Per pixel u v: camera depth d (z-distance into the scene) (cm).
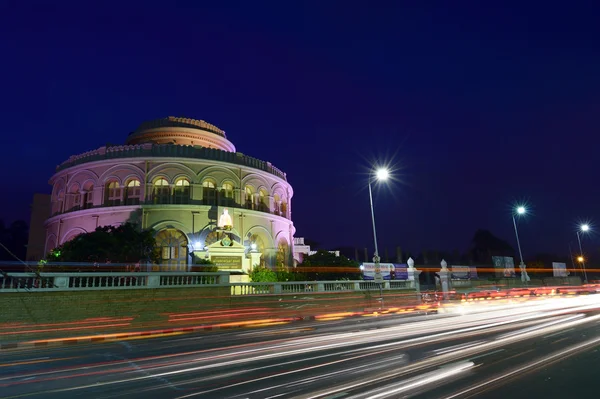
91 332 1841
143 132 4103
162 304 2095
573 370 822
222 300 2306
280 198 4247
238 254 3300
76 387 816
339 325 1916
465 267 4534
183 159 3506
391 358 989
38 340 1645
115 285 2078
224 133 4622
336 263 3731
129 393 755
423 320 1995
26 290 1741
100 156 3559
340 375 829
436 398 653
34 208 5119
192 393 739
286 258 4119
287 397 691
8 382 878
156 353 1234
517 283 4859
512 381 747
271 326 2064
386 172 2964
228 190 3741
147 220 3328
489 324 1689
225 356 1113
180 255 3369
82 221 3422
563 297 3925
